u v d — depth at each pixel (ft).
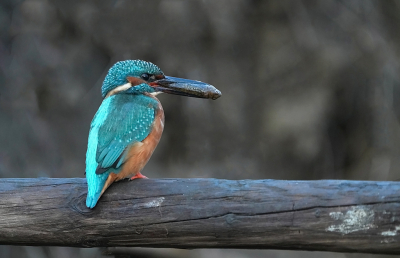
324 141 49.44
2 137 41.32
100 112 20.75
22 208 16.30
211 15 45.19
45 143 42.57
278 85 48.88
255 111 48.67
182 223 15.25
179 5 44.32
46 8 43.62
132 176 19.49
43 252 39.93
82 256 39.91
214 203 15.06
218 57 46.85
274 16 49.83
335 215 14.12
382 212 13.85
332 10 49.03
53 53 44.09
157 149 47.16
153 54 44.98
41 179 16.92
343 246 14.23
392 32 48.98
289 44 49.16
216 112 47.09
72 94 44.27
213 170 46.75
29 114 42.68
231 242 15.05
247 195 14.85
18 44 43.47
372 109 48.91
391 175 48.21
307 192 14.48
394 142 48.65
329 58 48.06
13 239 16.47
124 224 15.75
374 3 49.11
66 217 16.08
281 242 14.62
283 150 48.73
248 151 47.96
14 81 42.83
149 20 44.42
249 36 48.83
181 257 37.63
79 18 44.55
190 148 46.83
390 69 48.03
